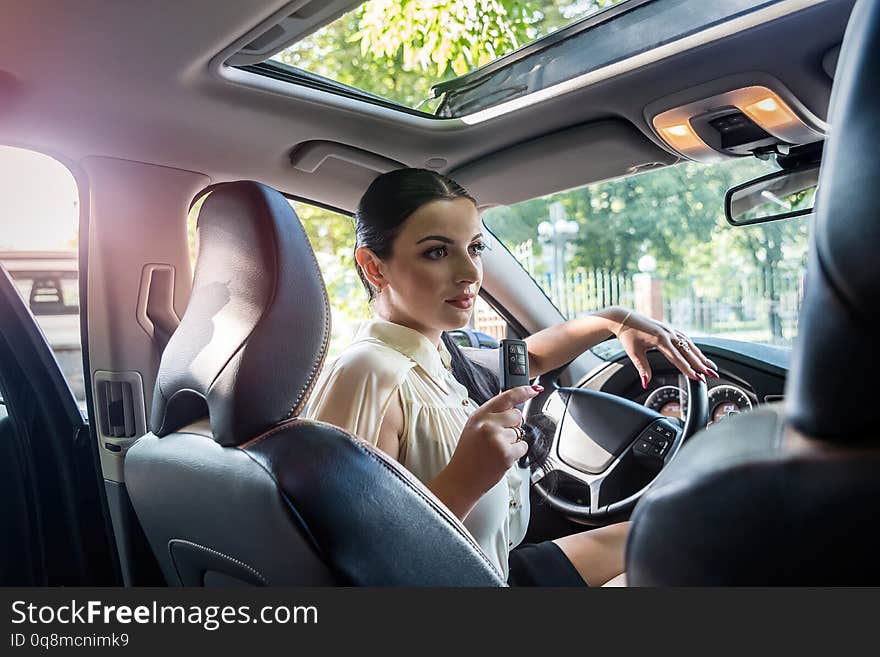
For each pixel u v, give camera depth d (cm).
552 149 215
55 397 213
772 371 216
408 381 144
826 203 45
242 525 103
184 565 127
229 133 203
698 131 195
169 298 219
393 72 324
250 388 105
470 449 125
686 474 49
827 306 44
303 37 166
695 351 198
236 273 113
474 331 262
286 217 115
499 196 244
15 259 240
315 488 95
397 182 149
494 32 330
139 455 127
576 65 188
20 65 167
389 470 104
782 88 171
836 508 45
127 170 210
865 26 47
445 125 214
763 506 46
